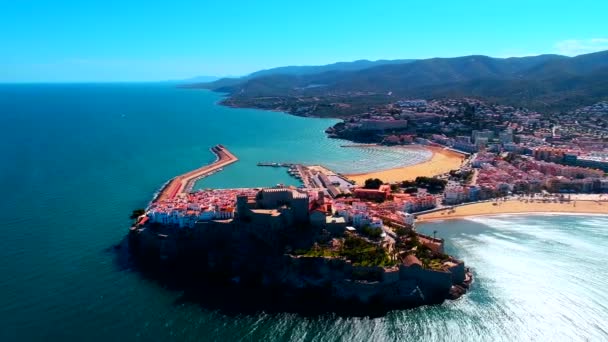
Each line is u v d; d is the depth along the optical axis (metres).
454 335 164.00
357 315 176.62
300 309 180.75
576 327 168.75
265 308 181.12
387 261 193.75
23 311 174.25
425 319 173.75
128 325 167.62
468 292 193.50
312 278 194.50
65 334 161.50
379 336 163.25
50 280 197.75
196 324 169.25
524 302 185.50
